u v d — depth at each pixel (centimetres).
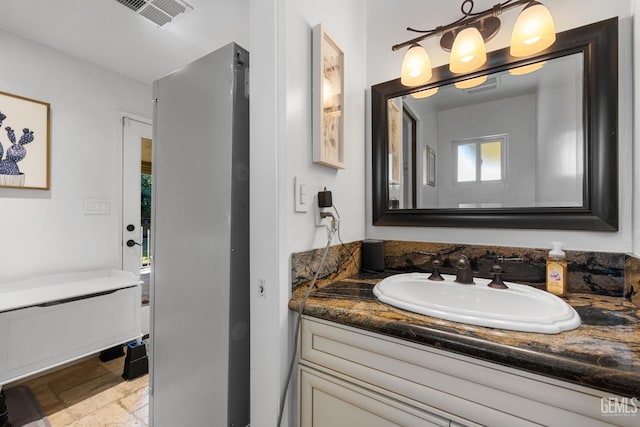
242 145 98
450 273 121
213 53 101
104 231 223
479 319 69
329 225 112
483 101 117
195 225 106
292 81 92
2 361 138
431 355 67
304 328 89
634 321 71
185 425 109
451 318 71
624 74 92
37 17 167
